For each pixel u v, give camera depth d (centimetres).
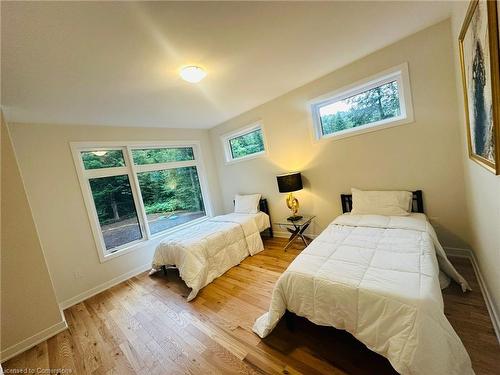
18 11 121
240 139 456
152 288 300
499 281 133
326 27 189
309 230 365
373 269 150
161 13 141
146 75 218
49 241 286
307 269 164
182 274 276
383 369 135
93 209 328
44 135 292
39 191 284
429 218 253
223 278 290
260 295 238
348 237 213
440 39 219
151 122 379
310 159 340
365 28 202
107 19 139
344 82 283
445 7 192
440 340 108
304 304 157
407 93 243
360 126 294
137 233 382
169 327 210
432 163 243
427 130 240
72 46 158
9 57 156
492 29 89
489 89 102
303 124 336
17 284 214
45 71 182
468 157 187
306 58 239
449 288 194
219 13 151
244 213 410
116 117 323
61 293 290
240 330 189
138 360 176
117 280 339
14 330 210
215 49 192
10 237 212
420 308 112
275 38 192
